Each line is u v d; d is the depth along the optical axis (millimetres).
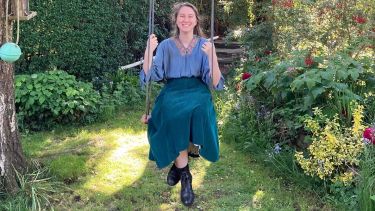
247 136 3883
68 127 4434
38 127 4375
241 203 3090
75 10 5086
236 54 6883
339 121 3254
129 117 4785
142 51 6254
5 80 3014
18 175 3080
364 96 3494
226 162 3668
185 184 2445
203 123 2381
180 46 2473
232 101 4395
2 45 2764
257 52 5316
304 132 3428
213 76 2418
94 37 5285
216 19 7336
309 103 3336
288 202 3090
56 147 3965
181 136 2365
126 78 5445
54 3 4945
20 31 4809
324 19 3994
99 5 5277
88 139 4137
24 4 2846
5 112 3025
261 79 3791
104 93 4980
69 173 3336
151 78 2453
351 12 3844
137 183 3330
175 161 2488
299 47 4172
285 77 3650
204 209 3031
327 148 2936
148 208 3033
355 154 2893
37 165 3330
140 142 4109
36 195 2996
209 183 3365
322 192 3115
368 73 3578
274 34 4984
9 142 3062
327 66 3482
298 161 3141
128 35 6020
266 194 3188
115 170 3512
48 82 4469
